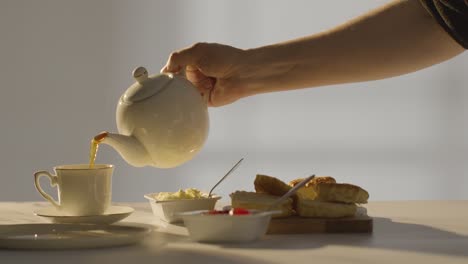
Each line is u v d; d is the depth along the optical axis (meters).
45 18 4.18
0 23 4.16
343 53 1.62
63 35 4.20
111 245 1.12
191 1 4.27
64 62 4.20
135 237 1.13
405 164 4.39
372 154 4.38
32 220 1.43
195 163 4.33
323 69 1.63
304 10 4.27
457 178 4.38
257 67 1.62
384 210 1.56
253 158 4.36
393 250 1.08
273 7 4.28
